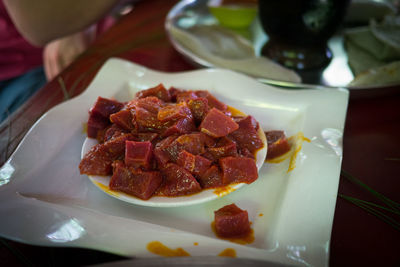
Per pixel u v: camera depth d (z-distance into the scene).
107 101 0.28
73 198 0.24
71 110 0.30
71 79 0.37
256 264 0.17
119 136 0.25
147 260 0.17
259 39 0.43
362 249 0.20
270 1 0.35
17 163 0.24
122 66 0.34
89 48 0.44
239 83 0.32
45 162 0.25
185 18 0.48
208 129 0.25
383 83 0.32
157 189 0.23
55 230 0.20
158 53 0.42
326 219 0.20
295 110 0.30
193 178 0.23
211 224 0.23
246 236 0.22
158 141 0.26
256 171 0.24
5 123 0.31
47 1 0.47
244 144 0.26
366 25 0.45
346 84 0.34
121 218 0.21
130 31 0.48
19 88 0.53
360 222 0.22
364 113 0.31
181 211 0.23
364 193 0.24
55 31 0.49
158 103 0.27
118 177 0.23
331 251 0.20
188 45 0.40
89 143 0.27
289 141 0.28
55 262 0.20
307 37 0.36
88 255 0.21
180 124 0.25
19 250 0.21
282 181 0.25
